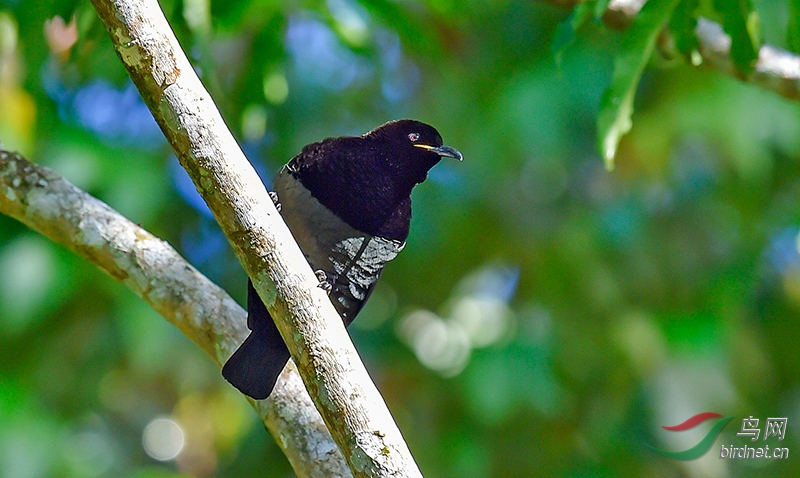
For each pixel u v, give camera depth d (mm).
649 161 12688
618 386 12477
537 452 12680
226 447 13227
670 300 13305
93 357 11898
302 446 6070
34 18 8008
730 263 13531
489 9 12562
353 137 6984
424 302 13703
